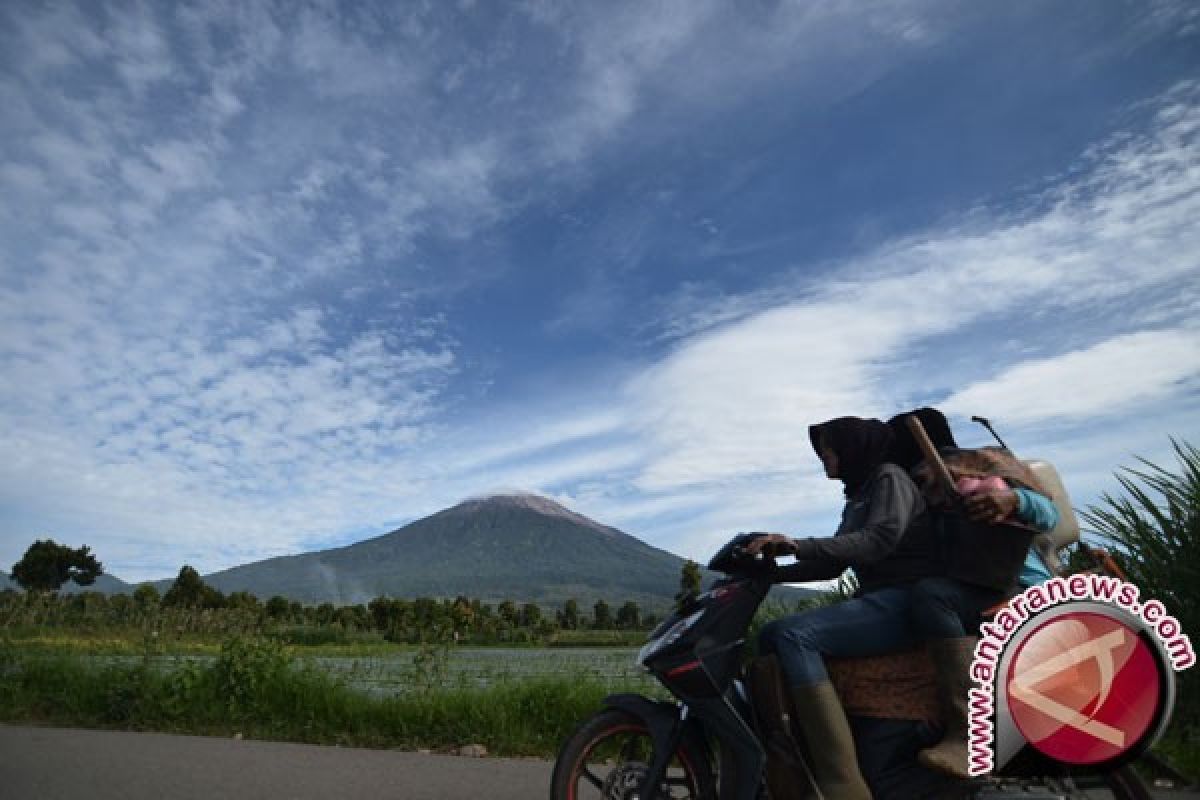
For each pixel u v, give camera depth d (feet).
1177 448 19.47
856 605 10.38
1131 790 9.70
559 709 21.63
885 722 10.16
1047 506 9.78
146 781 16.02
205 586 252.83
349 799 15.03
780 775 10.23
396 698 23.29
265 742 20.90
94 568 322.96
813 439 11.64
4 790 15.21
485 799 15.16
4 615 54.60
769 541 10.12
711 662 10.35
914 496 10.44
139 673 25.22
